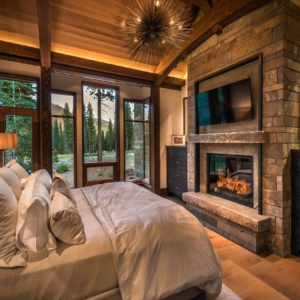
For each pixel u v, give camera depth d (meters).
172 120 5.31
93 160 5.46
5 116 4.22
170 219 1.76
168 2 2.31
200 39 3.42
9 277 1.15
